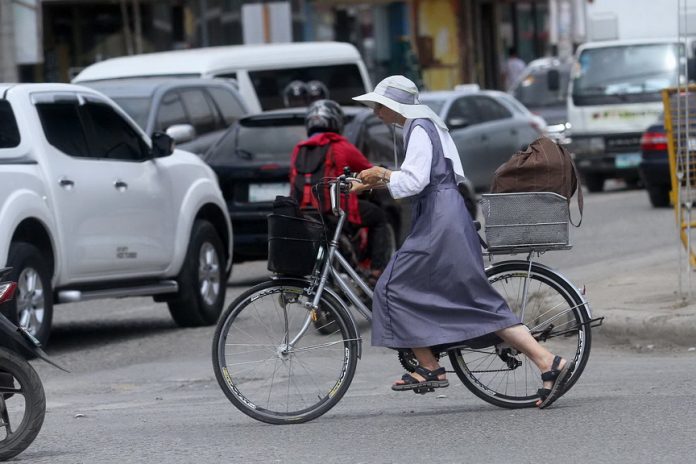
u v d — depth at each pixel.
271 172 44.16
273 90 59.59
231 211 44.59
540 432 21.73
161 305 44.12
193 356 33.62
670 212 61.66
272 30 72.25
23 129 33.22
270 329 23.38
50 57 95.31
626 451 20.14
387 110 23.11
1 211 31.23
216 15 99.12
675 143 35.91
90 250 34.31
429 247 22.61
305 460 20.42
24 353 33.06
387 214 39.75
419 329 22.67
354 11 111.00
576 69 76.25
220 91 51.00
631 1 76.31
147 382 30.14
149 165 36.88
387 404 25.53
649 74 75.12
